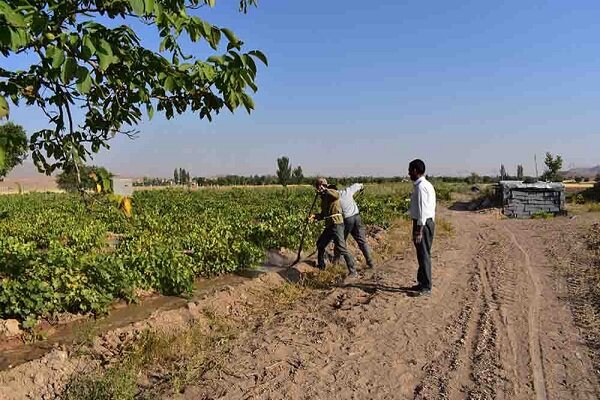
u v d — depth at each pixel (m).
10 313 6.57
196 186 68.81
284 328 6.90
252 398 4.82
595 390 4.93
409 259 12.11
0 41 2.34
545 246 13.99
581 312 7.40
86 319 7.23
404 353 6.00
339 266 11.05
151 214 21.94
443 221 20.88
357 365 5.64
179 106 3.76
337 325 6.97
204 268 10.41
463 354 5.92
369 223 19.09
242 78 3.32
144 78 3.49
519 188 28.80
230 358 5.81
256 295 8.87
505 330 6.70
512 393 4.89
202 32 3.11
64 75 2.48
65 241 15.19
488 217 26.89
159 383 5.20
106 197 3.47
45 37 2.63
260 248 12.51
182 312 7.48
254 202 34.19
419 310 7.67
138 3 2.55
